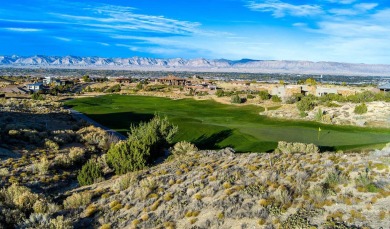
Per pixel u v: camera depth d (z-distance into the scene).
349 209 13.20
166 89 156.38
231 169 19.95
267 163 20.17
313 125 57.72
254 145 42.50
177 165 24.14
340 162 18.23
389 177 15.25
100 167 28.55
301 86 115.00
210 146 45.53
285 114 70.81
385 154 18.83
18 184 23.91
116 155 28.08
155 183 19.69
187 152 31.50
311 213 13.34
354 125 56.09
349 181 15.38
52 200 19.77
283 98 96.75
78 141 43.81
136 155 27.73
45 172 27.97
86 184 25.28
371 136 45.91
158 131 39.62
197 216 14.82
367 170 16.25
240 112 82.06
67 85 167.00
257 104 94.56
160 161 31.66
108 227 15.22
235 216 14.05
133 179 21.34
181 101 108.19
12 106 75.00
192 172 20.91
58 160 31.11
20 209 17.34
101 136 45.88
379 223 11.96
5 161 30.16
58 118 64.06
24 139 39.66
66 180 27.06
